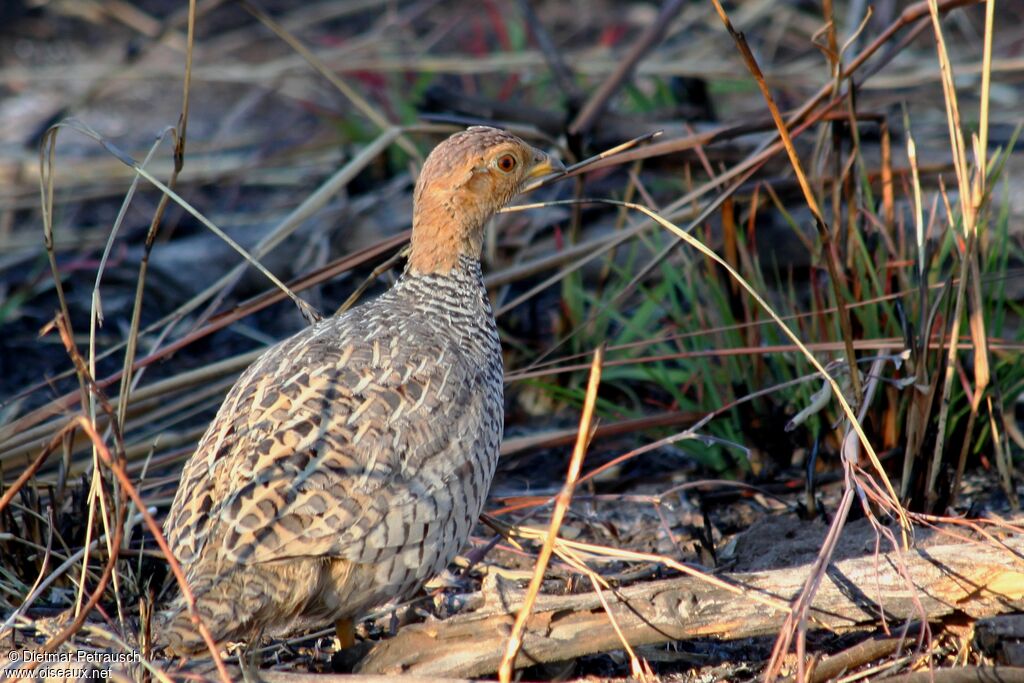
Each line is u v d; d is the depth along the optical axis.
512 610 7.37
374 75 17.53
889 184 10.24
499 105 14.38
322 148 17.23
